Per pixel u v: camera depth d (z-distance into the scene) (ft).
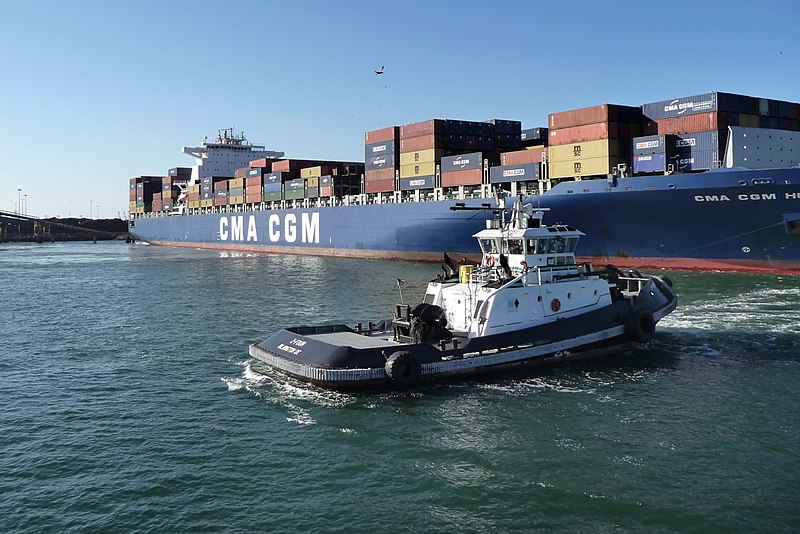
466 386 53.26
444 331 58.13
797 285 106.11
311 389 53.36
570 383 54.29
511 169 145.59
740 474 36.52
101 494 35.17
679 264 127.24
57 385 57.67
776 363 59.98
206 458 39.93
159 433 44.47
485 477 36.68
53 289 139.74
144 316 96.94
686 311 85.61
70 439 43.60
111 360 67.36
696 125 121.70
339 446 41.52
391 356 51.31
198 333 81.71
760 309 86.38
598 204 127.95
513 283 57.77
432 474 37.17
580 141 131.85
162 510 33.27
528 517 32.19
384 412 47.52
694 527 30.99
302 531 31.12
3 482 36.88
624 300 66.28
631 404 48.93
